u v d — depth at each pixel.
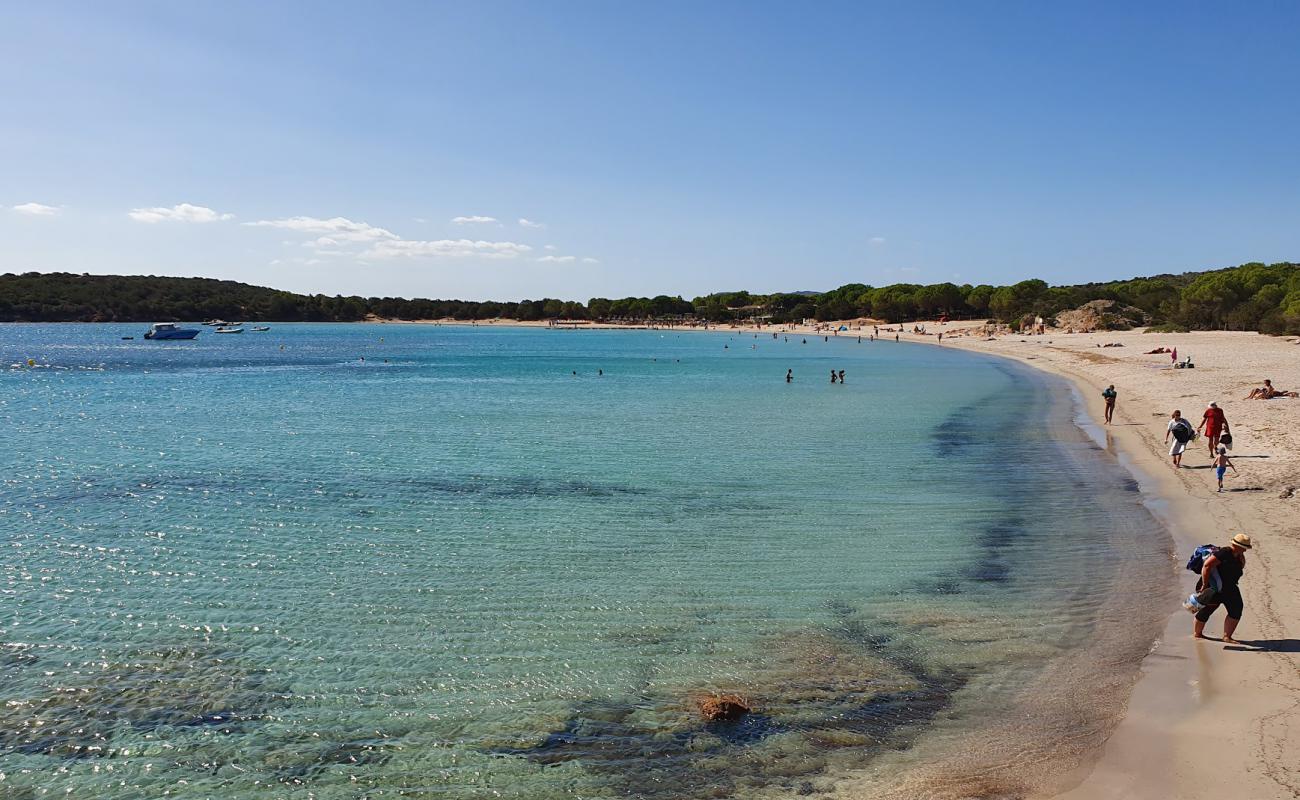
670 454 30.55
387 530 19.61
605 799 8.56
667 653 12.23
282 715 10.47
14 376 75.94
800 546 17.91
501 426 39.81
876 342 147.12
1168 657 11.48
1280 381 44.22
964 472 26.12
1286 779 8.24
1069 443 31.56
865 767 9.00
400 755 9.51
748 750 9.45
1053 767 8.79
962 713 10.20
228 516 21.11
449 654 12.28
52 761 9.43
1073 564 16.19
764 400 52.28
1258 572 14.58
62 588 15.38
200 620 13.74
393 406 50.09
